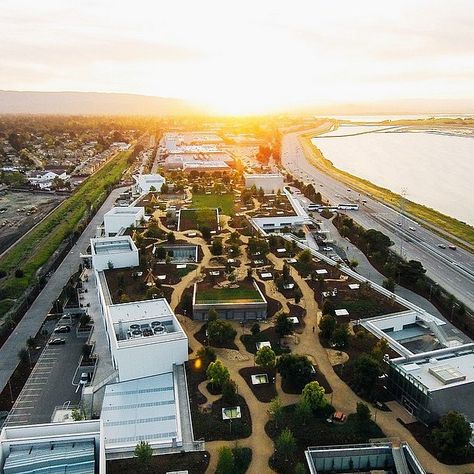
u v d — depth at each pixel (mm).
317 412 119062
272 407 114312
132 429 115000
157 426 116000
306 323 160250
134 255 199875
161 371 136500
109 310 152375
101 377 136250
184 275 193500
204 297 169375
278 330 149875
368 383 124562
